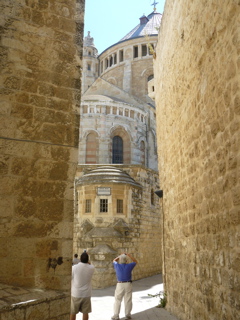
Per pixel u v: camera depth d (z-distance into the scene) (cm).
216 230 520
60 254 516
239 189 425
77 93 600
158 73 1153
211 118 541
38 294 450
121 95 3266
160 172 1117
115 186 1836
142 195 2069
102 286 1544
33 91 555
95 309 977
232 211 450
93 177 1862
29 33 573
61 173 550
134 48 4156
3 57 539
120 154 2753
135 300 1140
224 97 475
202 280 598
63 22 616
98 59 4750
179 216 805
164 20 997
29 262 492
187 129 715
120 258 856
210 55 538
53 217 527
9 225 491
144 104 3148
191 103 674
